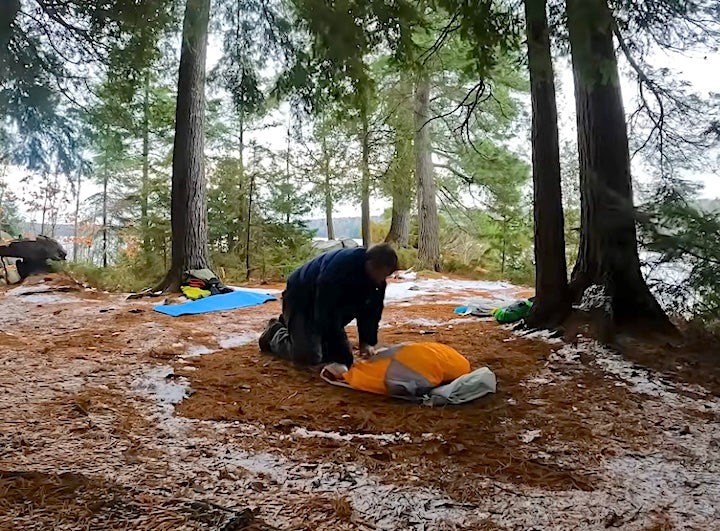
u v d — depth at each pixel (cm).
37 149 712
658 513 206
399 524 194
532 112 549
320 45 536
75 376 386
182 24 853
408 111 1503
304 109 612
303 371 414
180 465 239
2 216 1634
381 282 389
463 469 243
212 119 1582
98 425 285
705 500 217
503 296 985
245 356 466
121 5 636
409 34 545
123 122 960
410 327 614
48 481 211
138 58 773
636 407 337
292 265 1417
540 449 269
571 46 469
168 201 1445
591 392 367
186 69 972
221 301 818
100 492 204
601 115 529
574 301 546
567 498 217
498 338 531
